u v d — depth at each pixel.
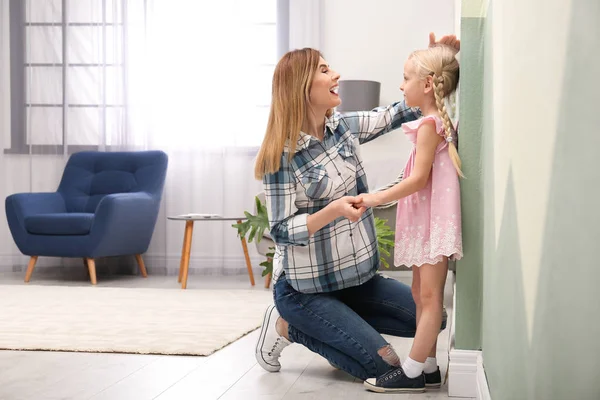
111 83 6.27
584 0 0.82
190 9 6.18
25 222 5.62
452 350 2.18
